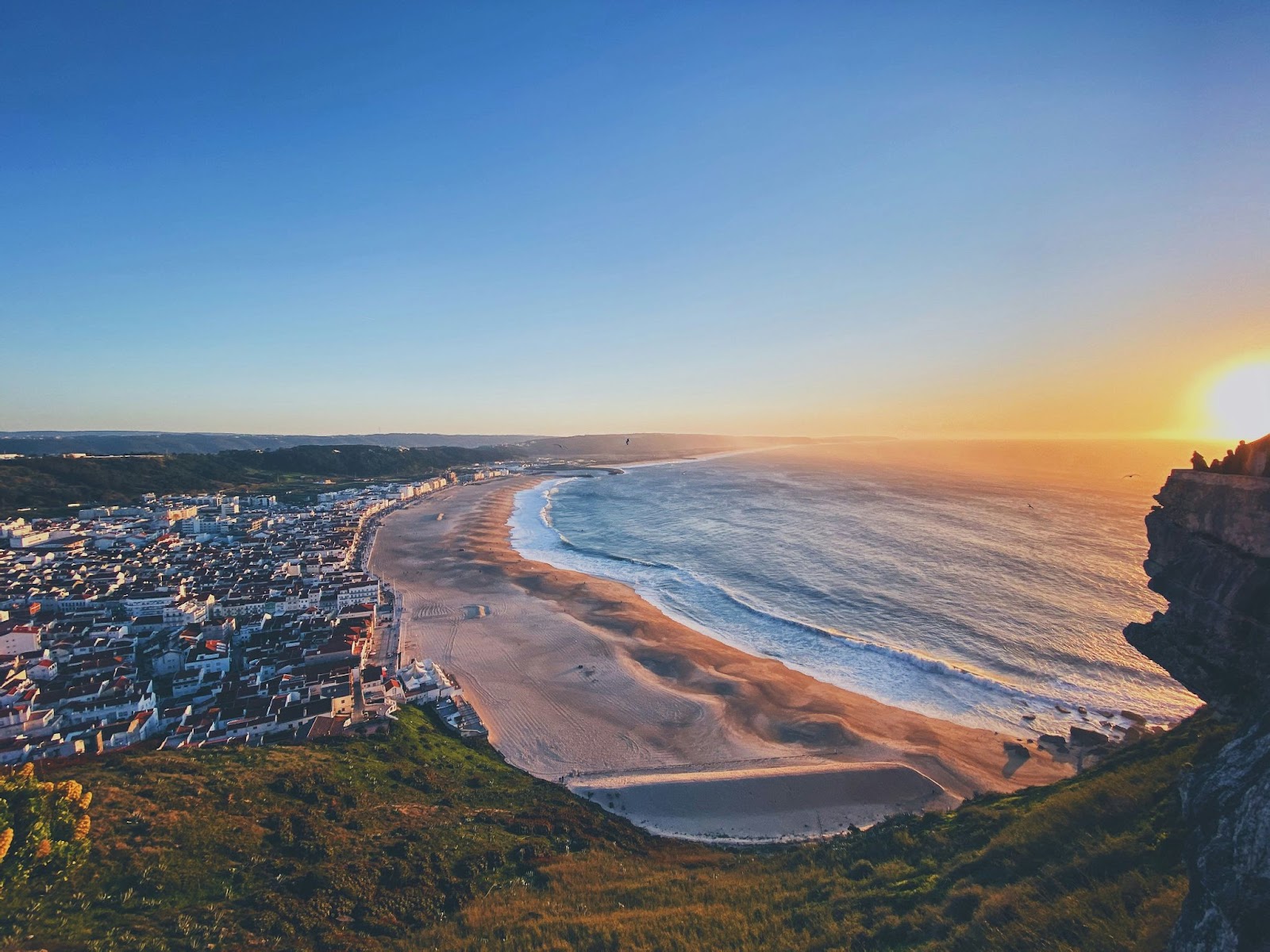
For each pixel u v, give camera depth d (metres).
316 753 52.78
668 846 43.28
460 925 28.95
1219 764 17.28
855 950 21.95
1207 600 23.30
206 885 30.80
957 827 32.72
